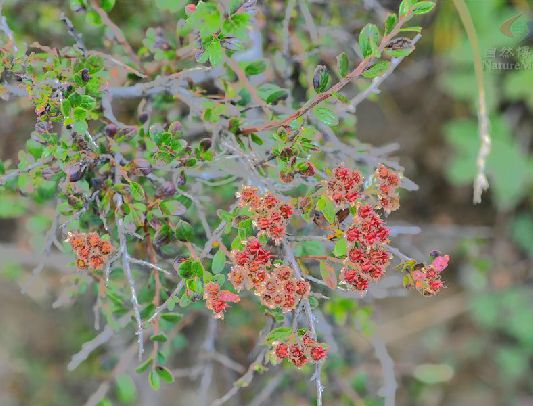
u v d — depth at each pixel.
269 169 0.64
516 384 1.28
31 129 0.84
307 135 0.59
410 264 0.58
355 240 0.57
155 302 0.64
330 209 0.58
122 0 0.77
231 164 0.66
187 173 0.66
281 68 0.72
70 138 0.62
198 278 0.59
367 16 0.79
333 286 0.59
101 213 0.61
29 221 0.78
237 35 0.60
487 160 1.18
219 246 0.60
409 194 1.26
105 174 0.62
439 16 1.03
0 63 0.61
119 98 0.69
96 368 0.86
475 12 1.03
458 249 1.15
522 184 1.17
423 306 1.28
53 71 0.61
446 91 1.16
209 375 0.79
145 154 0.62
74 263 0.62
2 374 1.05
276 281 0.57
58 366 1.05
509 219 1.25
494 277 1.27
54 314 1.04
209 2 0.60
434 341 1.28
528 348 1.29
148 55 0.69
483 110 0.74
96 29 0.76
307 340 0.57
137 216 0.61
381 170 0.58
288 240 0.61
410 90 1.20
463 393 1.26
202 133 0.75
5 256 0.86
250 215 0.58
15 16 0.76
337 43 0.78
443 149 1.23
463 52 1.03
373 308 0.78
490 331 1.30
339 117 0.71
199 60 0.60
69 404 1.04
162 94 0.70
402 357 1.26
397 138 1.22
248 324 0.83
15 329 1.07
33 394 1.04
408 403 1.17
